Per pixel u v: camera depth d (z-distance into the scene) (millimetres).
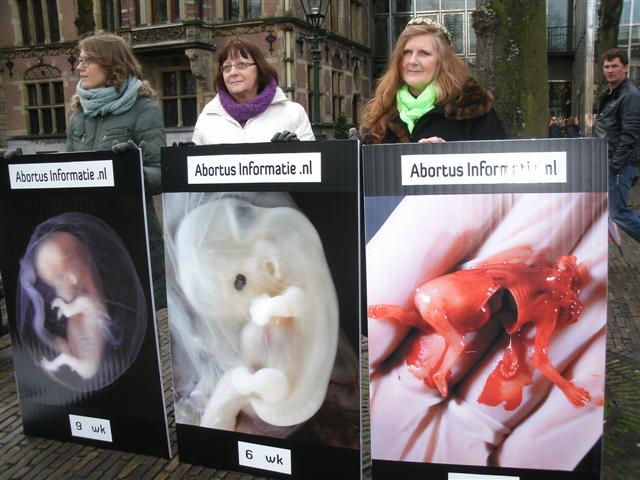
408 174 1969
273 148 2092
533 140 1880
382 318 2053
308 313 2146
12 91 22828
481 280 1969
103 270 2422
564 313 1929
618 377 3229
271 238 2152
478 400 2020
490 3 4719
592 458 1972
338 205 2041
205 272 2266
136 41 20250
